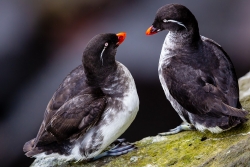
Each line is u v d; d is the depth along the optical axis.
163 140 11.31
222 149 10.24
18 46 17.06
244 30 17.09
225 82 10.62
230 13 17.41
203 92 10.42
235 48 16.92
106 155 11.08
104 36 10.53
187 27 11.11
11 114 16.11
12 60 16.86
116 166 10.70
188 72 10.76
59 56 16.86
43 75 16.53
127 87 10.78
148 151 10.96
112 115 10.52
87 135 10.55
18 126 15.89
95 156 11.09
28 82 16.55
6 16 17.55
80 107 10.34
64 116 10.35
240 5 17.45
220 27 17.27
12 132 15.84
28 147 10.69
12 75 16.62
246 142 9.91
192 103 10.52
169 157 10.54
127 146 11.23
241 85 12.94
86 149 10.62
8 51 16.98
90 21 17.34
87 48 10.53
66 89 10.85
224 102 10.34
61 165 11.12
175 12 11.10
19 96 16.33
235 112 9.95
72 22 17.39
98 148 10.70
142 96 15.57
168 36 11.56
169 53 11.37
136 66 16.00
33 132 15.73
